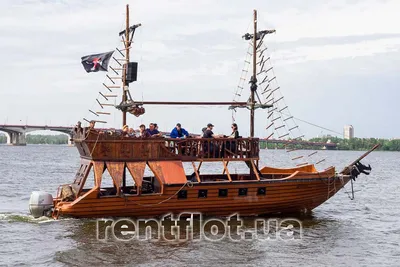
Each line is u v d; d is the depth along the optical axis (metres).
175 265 17.53
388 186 49.69
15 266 17.20
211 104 26.88
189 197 24.06
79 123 24.42
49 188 43.34
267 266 17.70
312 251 19.91
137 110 25.80
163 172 23.91
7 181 49.03
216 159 25.03
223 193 24.50
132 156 23.70
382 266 18.08
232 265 17.70
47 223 23.33
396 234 23.66
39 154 134.88
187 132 25.52
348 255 19.48
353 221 27.05
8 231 22.02
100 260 17.97
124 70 25.86
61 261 17.81
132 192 25.02
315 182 26.17
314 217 27.70
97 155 23.22
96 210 23.17
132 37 26.06
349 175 27.44
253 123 27.53
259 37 27.20
